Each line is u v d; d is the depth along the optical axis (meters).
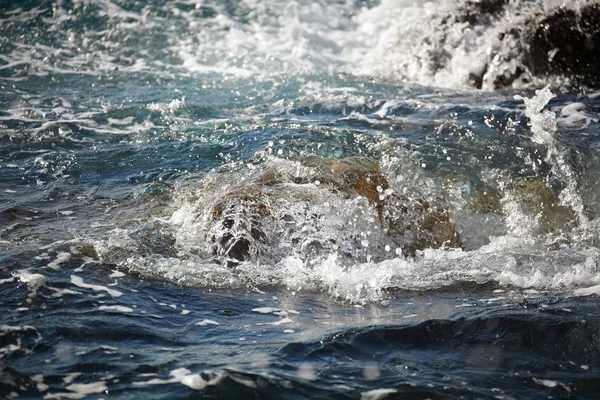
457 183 16.08
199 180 16.17
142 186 16.09
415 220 14.49
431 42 26.98
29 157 17.58
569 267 13.14
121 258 12.70
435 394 9.18
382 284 12.43
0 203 14.98
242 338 10.32
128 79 24.70
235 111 21.03
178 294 11.66
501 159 17.20
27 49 27.19
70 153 17.80
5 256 12.46
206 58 27.61
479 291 12.21
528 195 15.88
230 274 12.50
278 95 23.00
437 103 21.64
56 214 14.66
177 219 14.40
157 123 19.86
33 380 9.05
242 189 14.55
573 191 16.03
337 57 28.95
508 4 27.42
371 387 9.26
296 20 31.83
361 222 14.02
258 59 27.81
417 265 13.23
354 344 10.24
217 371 9.34
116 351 9.79
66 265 12.28
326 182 14.83
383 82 25.25
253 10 32.31
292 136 18.22
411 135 18.48
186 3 32.06
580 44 25.55
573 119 20.19
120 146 18.22
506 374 9.73
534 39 25.56
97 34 28.91
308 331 10.58
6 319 10.42
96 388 8.96
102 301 11.16
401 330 10.67
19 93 22.64
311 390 9.10
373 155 17.20
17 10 29.89
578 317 11.20
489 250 14.02
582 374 9.80
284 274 12.66
